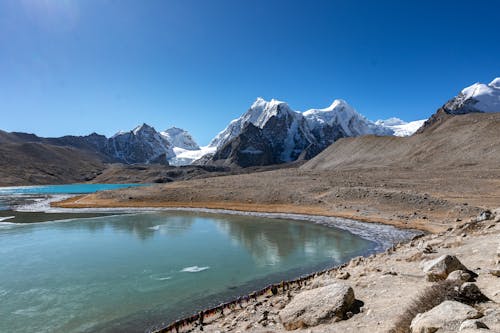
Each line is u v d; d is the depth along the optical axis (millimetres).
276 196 82438
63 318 21703
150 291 26328
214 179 109875
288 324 12523
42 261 35312
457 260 13266
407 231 48375
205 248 40781
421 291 11695
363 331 10148
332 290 12750
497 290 9859
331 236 47469
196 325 18594
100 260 35531
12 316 22094
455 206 57219
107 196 94375
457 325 7543
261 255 37219
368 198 70438
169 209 79500
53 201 102000
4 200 106312
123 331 19797
